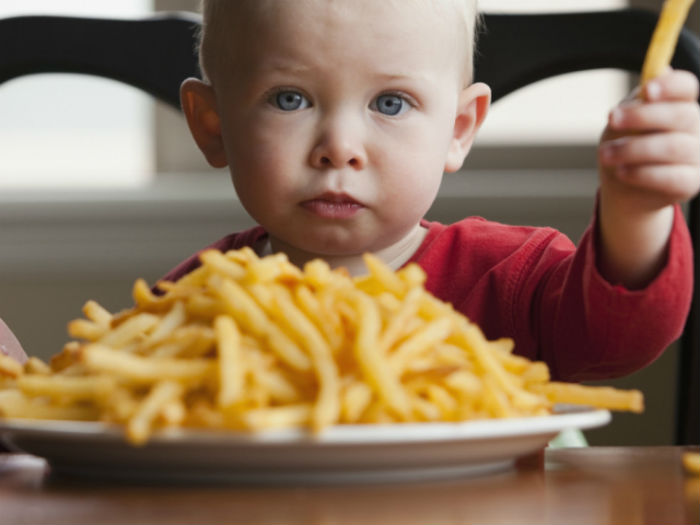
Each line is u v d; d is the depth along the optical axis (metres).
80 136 2.33
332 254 1.13
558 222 2.02
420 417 0.55
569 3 2.27
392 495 0.54
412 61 1.02
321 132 1.02
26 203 2.13
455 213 2.03
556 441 1.38
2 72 1.39
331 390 0.51
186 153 2.31
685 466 0.67
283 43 1.01
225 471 0.55
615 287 0.78
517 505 0.53
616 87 2.23
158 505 0.51
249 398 0.52
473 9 1.15
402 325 0.56
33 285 2.12
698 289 1.21
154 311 0.61
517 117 2.24
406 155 1.03
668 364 1.93
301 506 0.51
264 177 1.04
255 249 1.30
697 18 2.08
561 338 0.91
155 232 2.10
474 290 1.15
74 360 0.60
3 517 0.49
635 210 0.74
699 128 0.67
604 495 0.56
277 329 0.55
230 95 1.07
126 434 0.50
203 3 1.17
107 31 1.39
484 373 0.59
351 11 1.00
